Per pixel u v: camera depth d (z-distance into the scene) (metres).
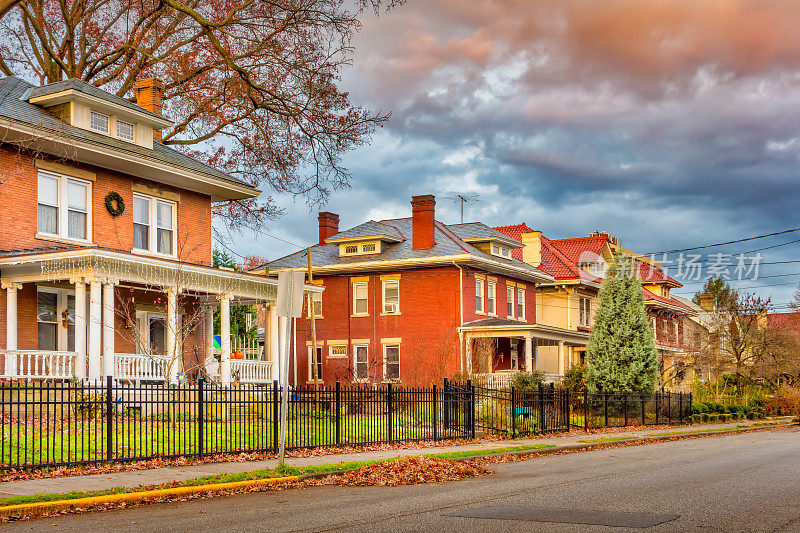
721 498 11.86
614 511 10.62
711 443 26.00
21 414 21.03
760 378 52.62
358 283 43.06
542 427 26.48
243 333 41.53
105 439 17.72
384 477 14.52
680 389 50.56
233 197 32.16
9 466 13.31
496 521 9.84
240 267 47.81
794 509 10.74
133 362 24.50
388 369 41.75
